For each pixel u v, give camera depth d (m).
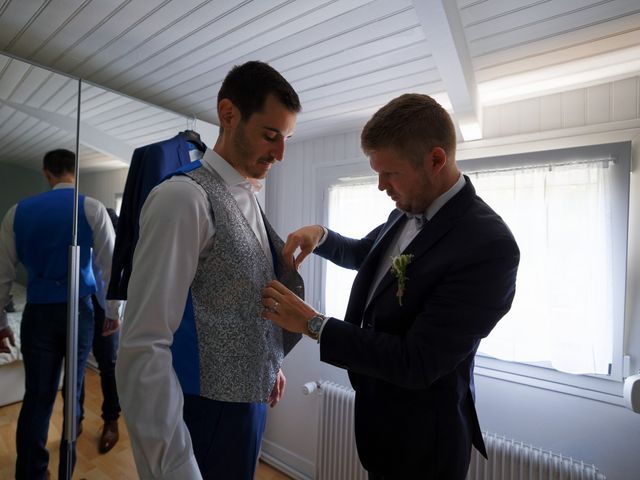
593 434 1.48
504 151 1.71
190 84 1.63
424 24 0.94
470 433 0.88
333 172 2.28
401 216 1.01
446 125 0.78
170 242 0.60
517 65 1.39
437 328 0.71
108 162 1.60
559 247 1.54
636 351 1.42
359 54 1.34
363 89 1.64
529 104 1.66
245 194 0.80
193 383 0.66
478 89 1.59
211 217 0.67
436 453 0.80
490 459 1.54
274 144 0.75
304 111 1.90
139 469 0.57
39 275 1.43
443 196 0.84
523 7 1.03
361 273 0.99
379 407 0.86
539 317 1.56
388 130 0.75
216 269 0.67
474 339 0.73
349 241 1.18
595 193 1.48
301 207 2.43
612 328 1.45
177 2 1.07
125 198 1.22
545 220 1.57
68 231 1.48
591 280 1.47
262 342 0.75
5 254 1.36
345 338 0.73
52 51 1.38
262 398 0.75
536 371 1.60
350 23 1.14
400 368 0.71
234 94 0.72
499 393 1.68
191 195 0.63
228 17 1.13
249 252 0.71
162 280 0.58
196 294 0.67
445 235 0.80
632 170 1.44
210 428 0.69
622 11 1.05
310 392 2.10
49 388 1.46
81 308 1.53
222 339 0.68
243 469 0.74
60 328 1.47
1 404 1.38
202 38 1.26
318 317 0.75
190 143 1.42
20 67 1.38
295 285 0.87
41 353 1.44
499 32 1.16
